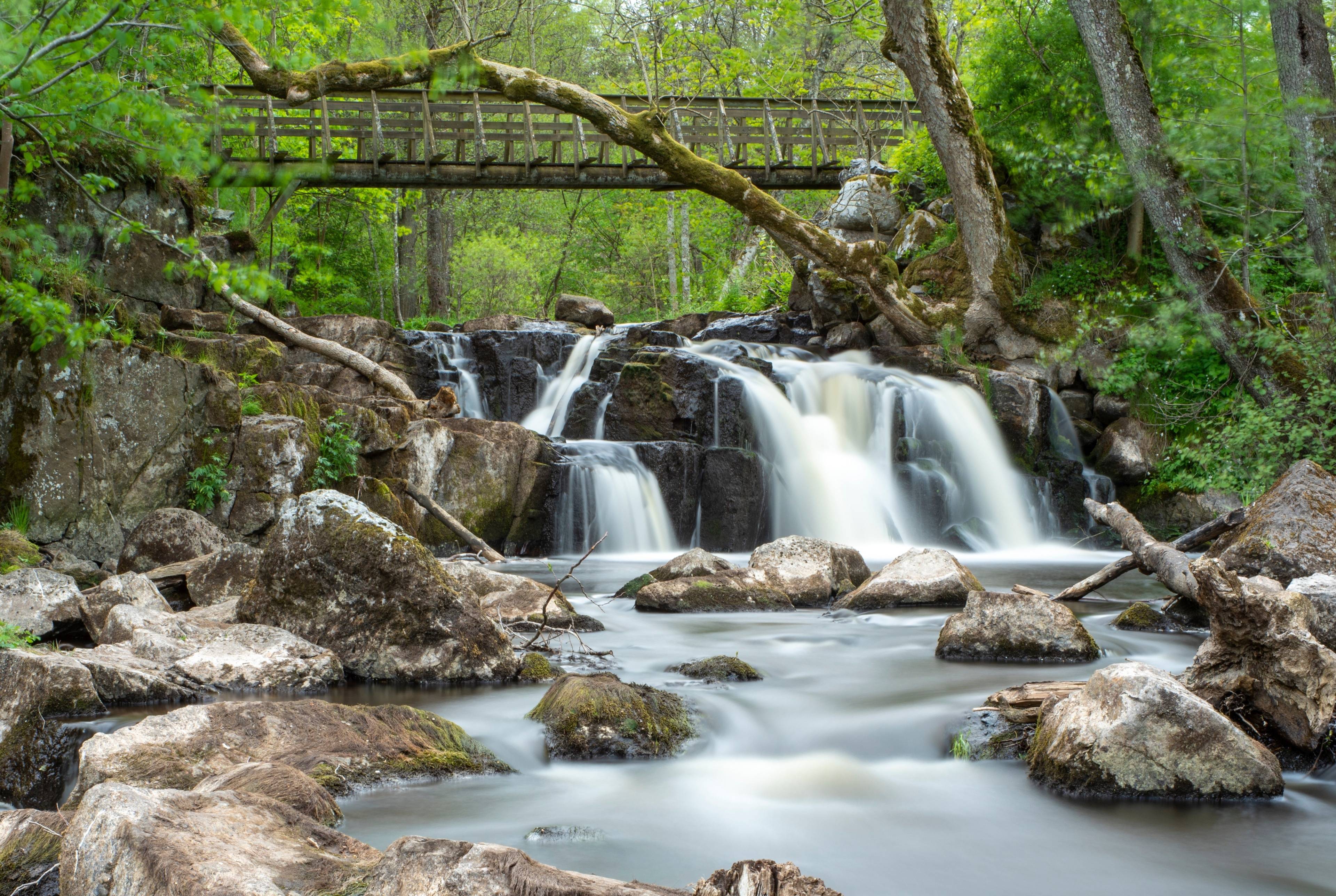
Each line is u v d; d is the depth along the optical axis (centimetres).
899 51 1798
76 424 1023
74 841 284
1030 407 1769
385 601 631
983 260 1878
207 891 248
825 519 1658
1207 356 1708
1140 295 1520
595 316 2408
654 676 638
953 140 1822
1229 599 493
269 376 1362
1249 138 1263
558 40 3694
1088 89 1772
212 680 568
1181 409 1683
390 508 1250
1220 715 442
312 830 305
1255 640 492
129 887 265
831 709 567
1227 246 1531
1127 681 452
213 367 1186
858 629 804
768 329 2183
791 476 1673
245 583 807
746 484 1606
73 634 702
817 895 239
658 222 3822
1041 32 1850
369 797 427
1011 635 679
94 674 521
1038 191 1802
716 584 923
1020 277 1897
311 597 645
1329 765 464
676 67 2672
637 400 1741
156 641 587
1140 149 1385
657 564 1386
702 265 3938
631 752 499
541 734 509
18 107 711
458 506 1412
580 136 2056
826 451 1733
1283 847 393
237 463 1149
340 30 1541
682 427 1720
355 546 634
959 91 1805
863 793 456
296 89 1485
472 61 1590
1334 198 1216
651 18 2192
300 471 1169
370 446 1282
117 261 1371
